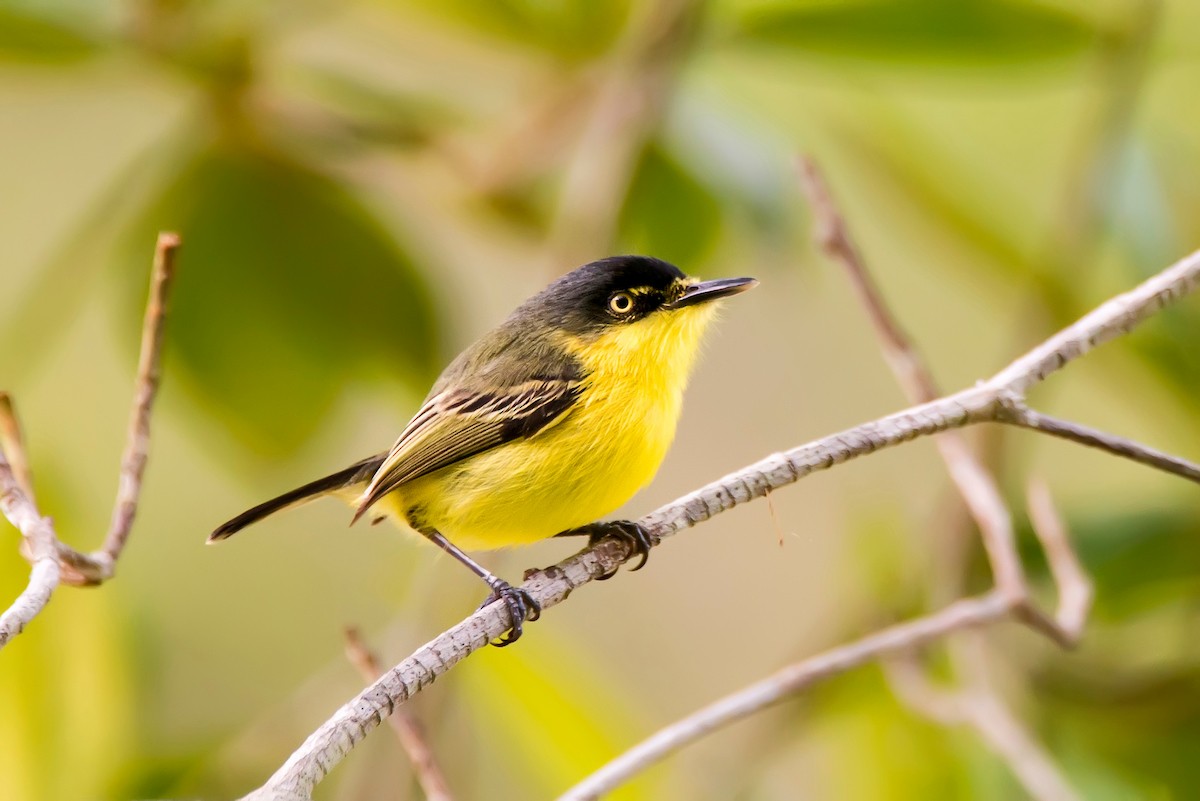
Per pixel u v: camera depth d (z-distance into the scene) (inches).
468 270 504.1
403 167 445.7
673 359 376.8
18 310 415.2
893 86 447.8
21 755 362.9
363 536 499.8
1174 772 400.2
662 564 499.8
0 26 391.9
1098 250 434.6
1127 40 409.1
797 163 366.6
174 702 464.1
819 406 501.4
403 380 436.8
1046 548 378.0
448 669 258.7
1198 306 420.8
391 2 434.6
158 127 501.4
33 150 495.5
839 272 518.9
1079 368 444.8
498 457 362.6
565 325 374.3
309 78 439.2
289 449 427.8
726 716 316.2
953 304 526.6
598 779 303.1
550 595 302.8
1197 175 450.9
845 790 423.2
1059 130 490.6
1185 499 425.7
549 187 463.2
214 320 419.8
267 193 421.1
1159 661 423.5
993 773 397.7
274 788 230.4
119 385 487.2
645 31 430.6
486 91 463.5
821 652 434.9
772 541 501.0
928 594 425.1
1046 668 418.0
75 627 367.6
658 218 449.4
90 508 430.6
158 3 402.3
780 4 414.6
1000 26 402.9
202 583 483.5
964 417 297.4
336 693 426.9
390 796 400.8
